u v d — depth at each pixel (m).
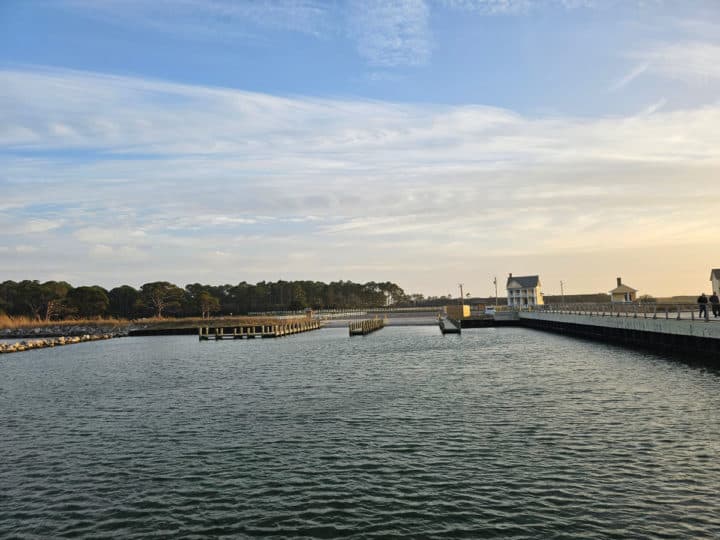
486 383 35.81
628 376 36.03
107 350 78.06
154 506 16.34
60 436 25.12
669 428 22.53
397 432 23.59
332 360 53.19
